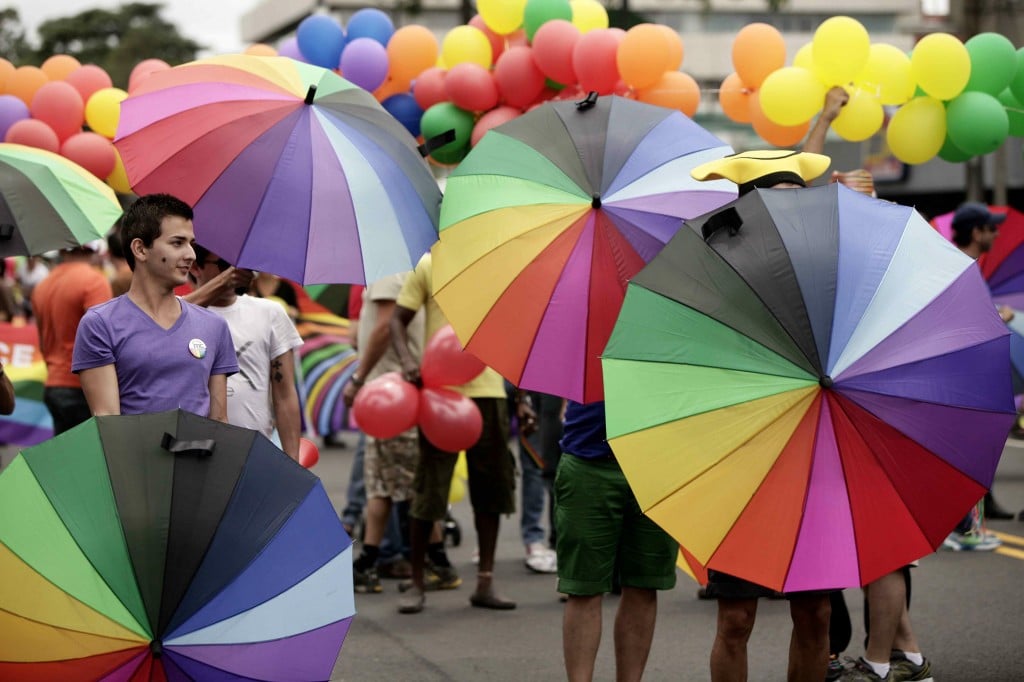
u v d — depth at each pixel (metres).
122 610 3.54
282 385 5.25
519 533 9.90
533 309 4.67
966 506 3.83
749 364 3.78
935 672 5.77
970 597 7.22
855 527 3.75
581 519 4.84
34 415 11.59
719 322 3.83
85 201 5.58
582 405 4.86
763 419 3.74
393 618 7.03
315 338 13.37
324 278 4.61
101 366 4.24
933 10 36.84
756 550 3.75
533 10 7.06
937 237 4.00
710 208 4.76
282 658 3.68
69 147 7.32
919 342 3.78
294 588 3.72
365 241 4.68
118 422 3.72
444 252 4.86
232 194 4.64
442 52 7.43
